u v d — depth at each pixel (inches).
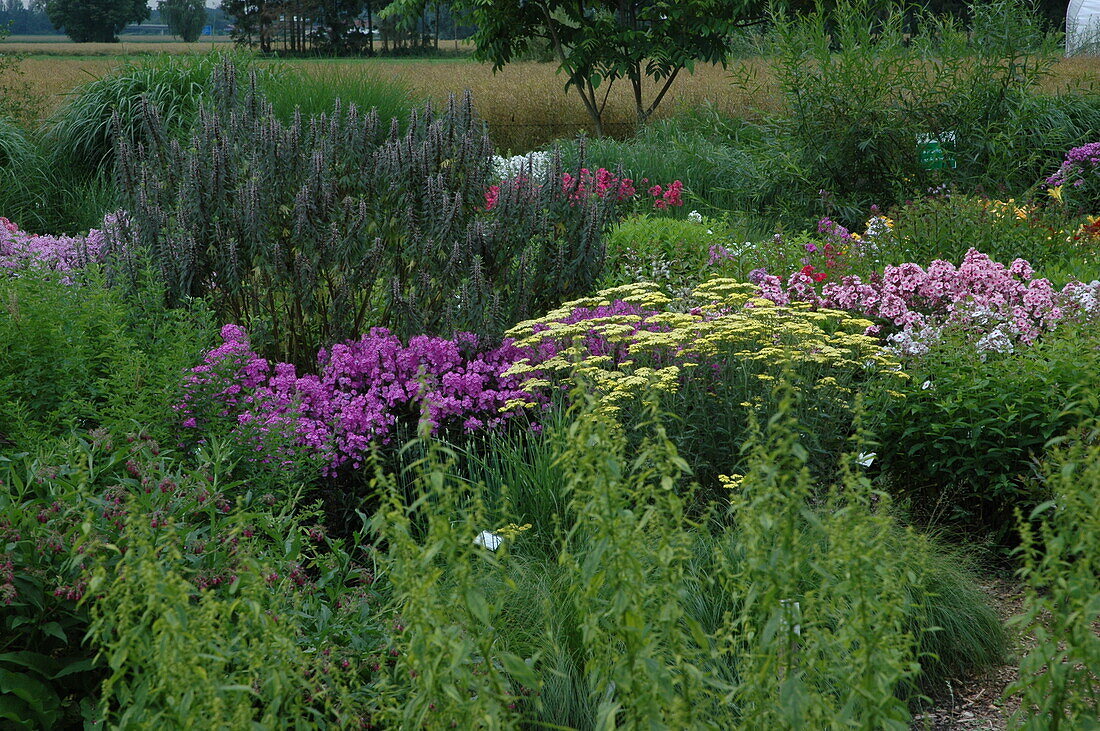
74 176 452.8
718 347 190.5
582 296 223.1
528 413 197.3
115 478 121.5
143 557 71.2
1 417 151.9
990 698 133.2
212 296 205.3
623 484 80.5
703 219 385.4
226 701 73.5
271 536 122.8
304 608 113.5
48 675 102.6
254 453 154.4
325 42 1971.0
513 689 115.6
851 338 190.2
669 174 470.3
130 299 198.1
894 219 323.0
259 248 201.2
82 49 2251.5
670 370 171.6
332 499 170.9
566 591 127.3
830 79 423.2
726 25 568.7
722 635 87.4
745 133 498.3
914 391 180.2
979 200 327.0
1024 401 172.1
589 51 597.0
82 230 419.8
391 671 105.7
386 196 212.4
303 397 183.5
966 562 160.4
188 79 478.9
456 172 217.6
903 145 424.2
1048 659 72.7
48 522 105.0
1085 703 75.2
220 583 109.3
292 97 474.3
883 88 422.9
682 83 713.0
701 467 174.2
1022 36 429.4
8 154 433.7
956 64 433.1
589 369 174.6
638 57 586.9
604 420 82.5
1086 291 222.1
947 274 234.7
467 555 73.6
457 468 174.1
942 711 131.1
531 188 219.8
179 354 167.2
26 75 621.9
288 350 211.3
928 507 183.8
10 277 207.2
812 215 423.2
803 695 70.2
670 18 582.2
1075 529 88.7
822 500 161.0
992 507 180.2
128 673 104.8
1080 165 448.8
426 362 193.0
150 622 76.3
